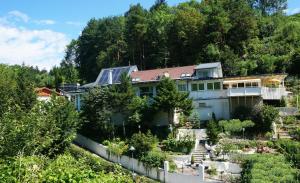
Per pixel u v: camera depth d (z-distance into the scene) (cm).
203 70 5397
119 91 4731
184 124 4822
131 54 9600
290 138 4106
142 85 5394
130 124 4794
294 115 4747
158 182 3334
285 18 13150
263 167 3019
